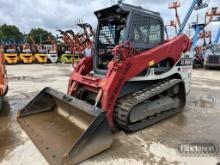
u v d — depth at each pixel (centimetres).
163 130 391
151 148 320
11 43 1927
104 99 340
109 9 382
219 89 795
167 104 451
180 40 472
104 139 290
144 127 396
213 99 629
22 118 395
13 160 279
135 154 301
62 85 803
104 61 423
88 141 274
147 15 403
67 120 376
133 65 366
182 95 494
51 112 420
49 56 2045
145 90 409
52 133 334
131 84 399
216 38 1720
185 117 466
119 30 411
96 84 359
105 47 430
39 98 415
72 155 262
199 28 1616
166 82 450
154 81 449
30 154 293
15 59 1825
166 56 434
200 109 529
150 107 411
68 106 369
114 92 346
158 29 435
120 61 350
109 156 292
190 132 383
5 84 478
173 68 468
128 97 380
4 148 309
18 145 317
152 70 412
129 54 361
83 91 407
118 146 323
